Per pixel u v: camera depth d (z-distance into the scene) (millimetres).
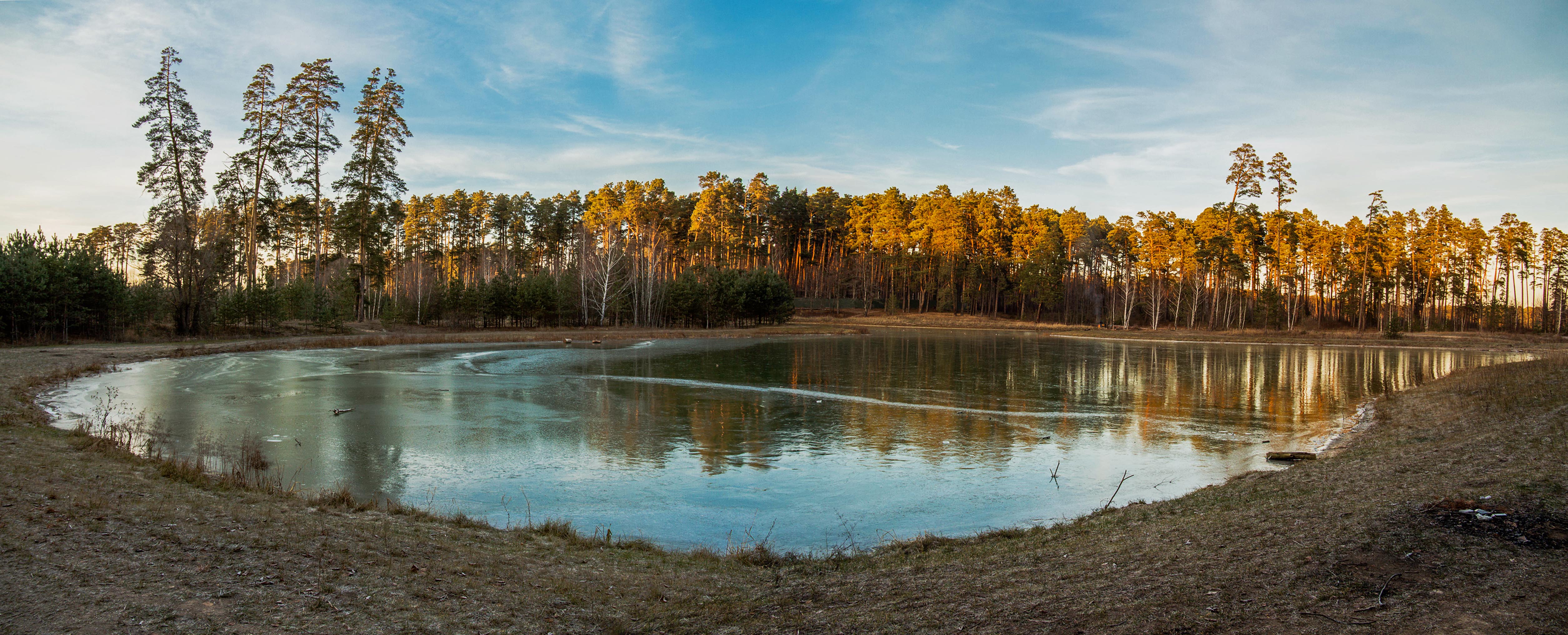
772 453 18781
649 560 10039
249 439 18250
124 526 8750
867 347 58469
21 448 13016
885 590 8297
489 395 27906
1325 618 6137
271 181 55094
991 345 62062
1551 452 12117
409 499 13742
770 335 74188
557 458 17688
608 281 77688
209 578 7414
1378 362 47344
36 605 6328
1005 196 106375
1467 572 6934
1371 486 11289
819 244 124938
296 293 55656
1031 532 11406
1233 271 83062
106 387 26688
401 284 85562
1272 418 24906
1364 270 82938
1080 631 6387
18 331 39438
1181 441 20797
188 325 48625
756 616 7582
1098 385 33844
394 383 30516
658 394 29141
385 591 7621
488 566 8938
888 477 16469
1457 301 95062
